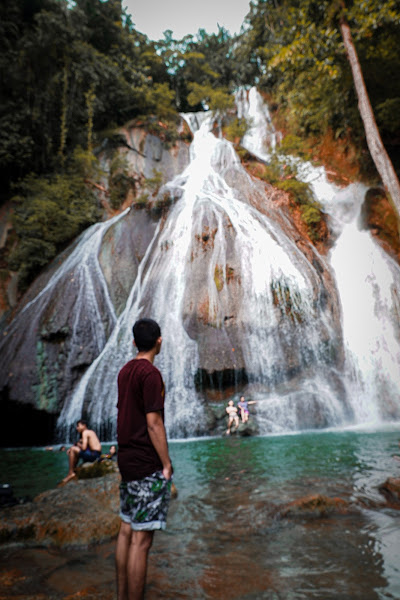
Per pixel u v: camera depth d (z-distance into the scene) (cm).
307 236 1566
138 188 2114
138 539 222
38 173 1869
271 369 1154
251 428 998
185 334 1210
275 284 1257
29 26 1930
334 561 280
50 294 1330
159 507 225
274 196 1677
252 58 2889
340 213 1728
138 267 1478
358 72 1076
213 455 747
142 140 2269
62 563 303
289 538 327
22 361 1149
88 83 2116
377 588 241
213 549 314
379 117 1645
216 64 3198
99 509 398
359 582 249
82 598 239
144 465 229
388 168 959
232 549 312
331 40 1273
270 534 339
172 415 1083
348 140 1920
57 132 2008
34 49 1827
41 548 337
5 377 1119
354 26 1329
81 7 2362
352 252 1521
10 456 887
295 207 1672
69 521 364
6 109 1775
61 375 1155
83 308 1280
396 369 1240
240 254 1345
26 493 532
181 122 2516
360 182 1812
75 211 1738
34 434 1116
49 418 1100
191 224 1474
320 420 1029
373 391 1175
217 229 1423
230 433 1020
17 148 1748
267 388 1135
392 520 355
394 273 1431
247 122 2423
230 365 1123
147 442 233
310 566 274
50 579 274
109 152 2159
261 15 2494
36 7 1938
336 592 238
